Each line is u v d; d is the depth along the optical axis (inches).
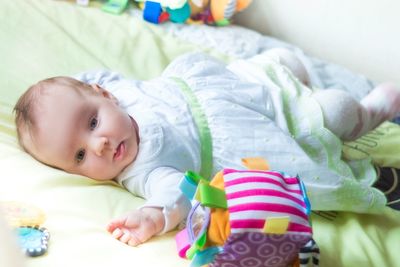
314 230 36.6
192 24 62.8
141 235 30.3
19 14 54.1
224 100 40.6
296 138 40.9
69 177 34.5
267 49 60.0
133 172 36.0
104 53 53.1
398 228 38.3
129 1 63.7
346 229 37.4
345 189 37.8
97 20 57.7
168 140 37.2
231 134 38.7
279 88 42.8
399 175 44.3
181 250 29.0
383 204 38.4
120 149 35.6
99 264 27.8
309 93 42.9
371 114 44.6
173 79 43.1
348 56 64.1
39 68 48.0
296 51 60.6
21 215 29.7
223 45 58.6
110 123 35.8
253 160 32.0
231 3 62.6
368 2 60.1
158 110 39.5
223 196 27.1
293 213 27.0
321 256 33.9
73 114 35.7
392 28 60.0
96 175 35.9
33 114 36.3
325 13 63.2
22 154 36.3
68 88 37.1
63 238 29.2
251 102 41.1
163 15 61.0
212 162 38.4
